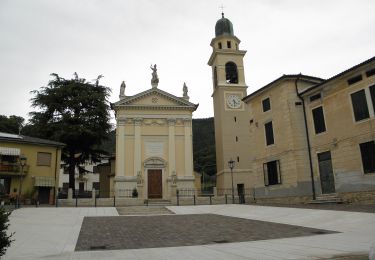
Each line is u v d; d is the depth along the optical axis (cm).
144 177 4059
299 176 2497
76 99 4291
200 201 3434
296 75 2642
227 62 4788
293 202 2512
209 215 2102
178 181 4091
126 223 1742
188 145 4241
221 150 4447
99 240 1262
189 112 4347
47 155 3466
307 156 2525
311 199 2423
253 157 3016
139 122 4194
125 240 1260
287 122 2617
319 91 2456
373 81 2052
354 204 2075
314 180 2448
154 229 1537
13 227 1551
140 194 3916
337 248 927
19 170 3191
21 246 1124
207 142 8662
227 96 4603
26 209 2317
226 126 4484
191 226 1617
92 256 936
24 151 3306
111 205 3256
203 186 6153
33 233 1406
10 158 3234
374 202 1995
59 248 1101
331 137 2331
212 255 902
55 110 4372
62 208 2462
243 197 3309
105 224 1703
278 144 2711
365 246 939
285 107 2644
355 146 2141
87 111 4350
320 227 1409
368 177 2042
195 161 7938
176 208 2580
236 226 1579
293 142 2552
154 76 4431
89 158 4591
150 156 4138
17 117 5294
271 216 1873
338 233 1230
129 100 4219
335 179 2267
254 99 3058
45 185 3353
